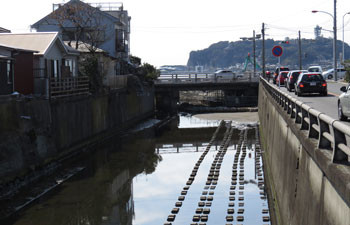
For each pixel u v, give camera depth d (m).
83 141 32.12
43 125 25.22
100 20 53.94
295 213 11.83
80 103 31.50
